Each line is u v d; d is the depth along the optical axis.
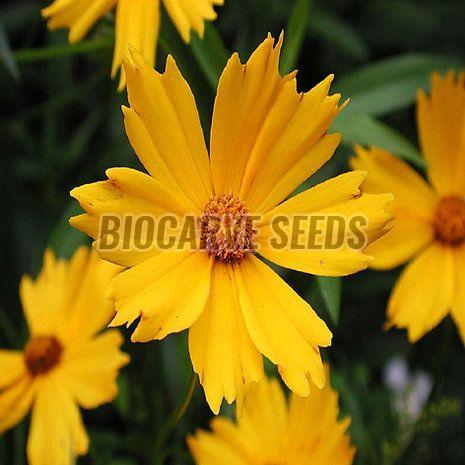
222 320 0.22
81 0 0.27
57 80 0.34
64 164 0.34
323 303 0.29
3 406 0.28
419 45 0.36
